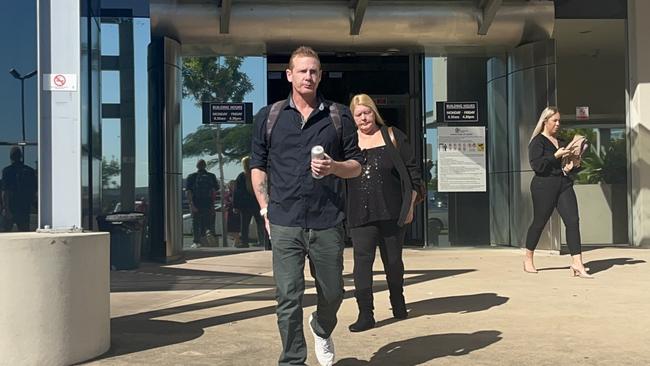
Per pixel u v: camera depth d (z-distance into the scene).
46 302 4.35
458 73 12.09
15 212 10.22
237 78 11.75
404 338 5.28
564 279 8.15
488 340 5.18
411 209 5.81
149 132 11.09
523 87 11.55
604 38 12.84
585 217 12.84
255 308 6.59
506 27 11.16
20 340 4.27
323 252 3.98
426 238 12.01
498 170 12.06
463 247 11.97
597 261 9.88
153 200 10.84
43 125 4.95
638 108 12.09
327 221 3.96
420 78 12.05
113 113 11.18
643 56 12.07
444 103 12.05
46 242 4.36
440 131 12.05
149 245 10.79
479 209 12.03
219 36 11.01
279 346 5.04
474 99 12.08
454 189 12.04
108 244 4.91
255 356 4.75
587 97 13.31
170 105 10.91
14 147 10.26
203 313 6.34
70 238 4.47
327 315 4.16
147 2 11.28
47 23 4.96
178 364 4.55
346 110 4.13
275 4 10.95
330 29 11.08
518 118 11.67
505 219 12.03
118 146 11.17
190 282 8.41
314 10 10.97
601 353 4.80
